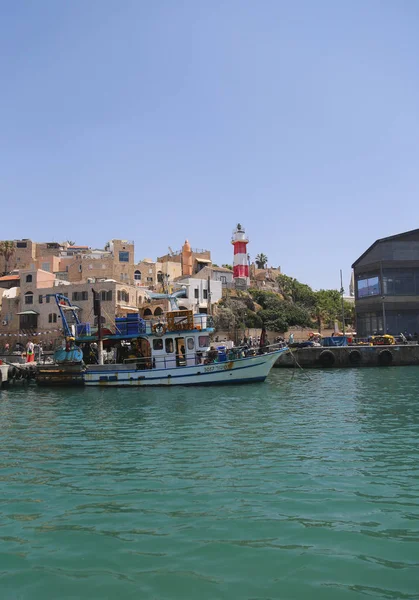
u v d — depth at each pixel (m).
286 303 93.69
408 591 6.80
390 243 66.19
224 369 35.19
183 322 35.56
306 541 8.39
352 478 11.93
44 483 11.88
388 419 20.56
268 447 15.35
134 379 35.03
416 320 65.12
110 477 12.29
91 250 100.56
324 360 54.75
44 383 36.31
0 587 7.03
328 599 6.60
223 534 8.70
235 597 6.66
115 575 7.32
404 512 9.69
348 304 105.12
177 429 18.67
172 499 10.55
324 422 19.89
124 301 73.44
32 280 75.50
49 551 8.16
